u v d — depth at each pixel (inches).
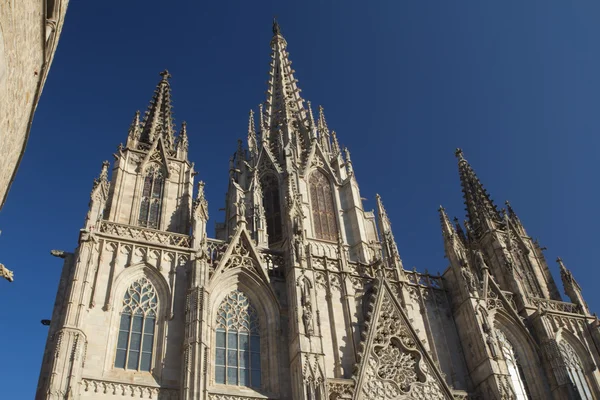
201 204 2144.4
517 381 2123.5
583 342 2379.4
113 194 2192.4
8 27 796.6
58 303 1763.0
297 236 2124.8
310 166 3107.8
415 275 2295.8
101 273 1838.1
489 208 3048.7
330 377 1846.7
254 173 2938.0
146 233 2033.7
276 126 3496.6
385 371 1879.9
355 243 2802.7
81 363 1589.6
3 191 1042.7
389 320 2012.8
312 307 1934.1
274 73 3897.6
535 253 2893.7
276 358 1834.4
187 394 1588.3
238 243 2080.5
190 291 1828.2
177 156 2468.0
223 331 1872.5
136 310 1823.3
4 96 850.8
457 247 2357.3
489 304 2255.2
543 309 2299.5
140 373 1678.2
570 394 2058.3
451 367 2049.7
